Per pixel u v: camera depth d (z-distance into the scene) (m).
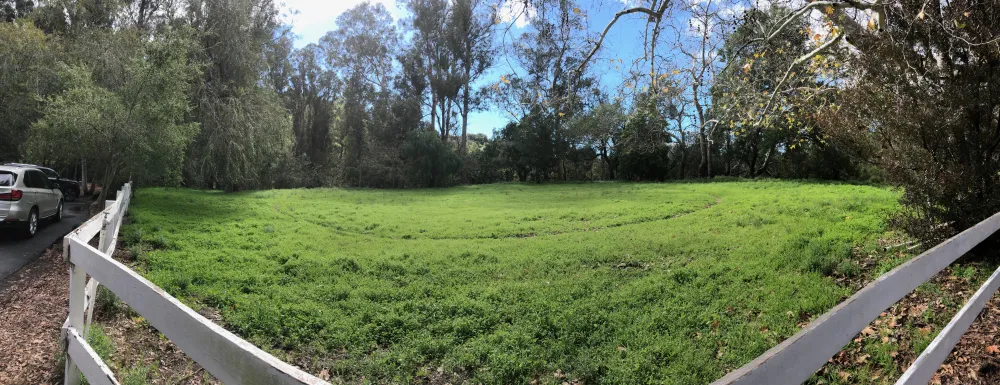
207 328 1.72
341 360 5.74
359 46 52.53
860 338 5.68
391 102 49.75
